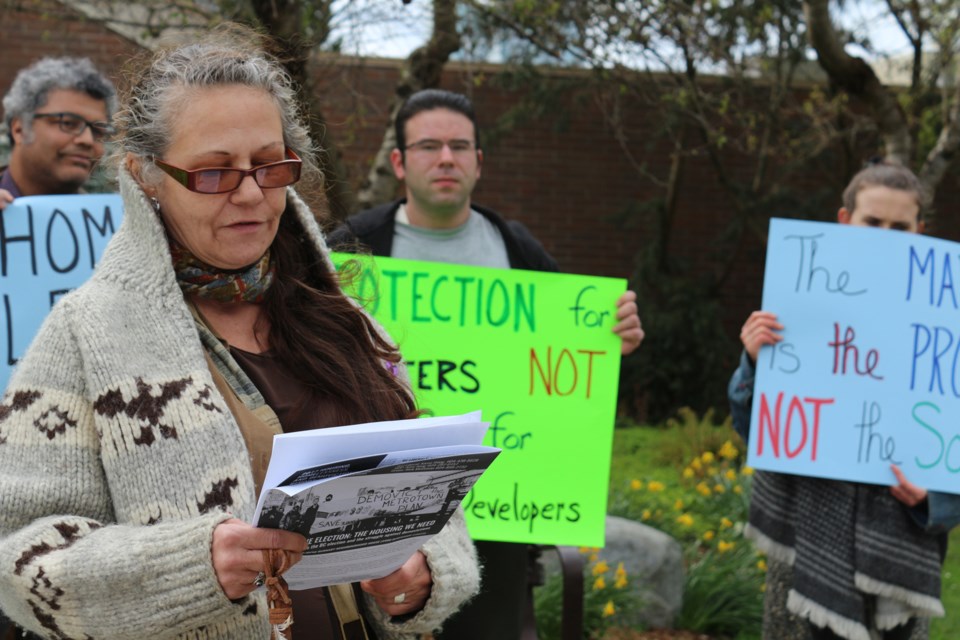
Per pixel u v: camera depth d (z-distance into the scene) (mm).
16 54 9945
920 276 3602
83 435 1748
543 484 3455
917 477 3482
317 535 1635
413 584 1926
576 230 11812
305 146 2051
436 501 1723
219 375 1876
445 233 3781
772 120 9945
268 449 1870
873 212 3676
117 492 1733
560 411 3498
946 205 11977
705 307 11008
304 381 2010
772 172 11984
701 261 12055
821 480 3529
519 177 11719
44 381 1756
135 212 1846
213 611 1638
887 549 3412
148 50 2004
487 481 3436
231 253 1873
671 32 7344
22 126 3723
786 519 3588
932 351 3586
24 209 3475
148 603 1622
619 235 11883
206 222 1851
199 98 1824
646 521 6375
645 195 11852
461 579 1983
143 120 1854
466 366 3479
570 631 3381
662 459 8914
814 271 3611
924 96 9227
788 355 3580
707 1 7781
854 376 3559
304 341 2031
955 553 7070
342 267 2338
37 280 3469
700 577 5570
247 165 1845
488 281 3508
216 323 1972
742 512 6637
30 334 3441
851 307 3588
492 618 3436
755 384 3576
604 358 3535
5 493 1693
